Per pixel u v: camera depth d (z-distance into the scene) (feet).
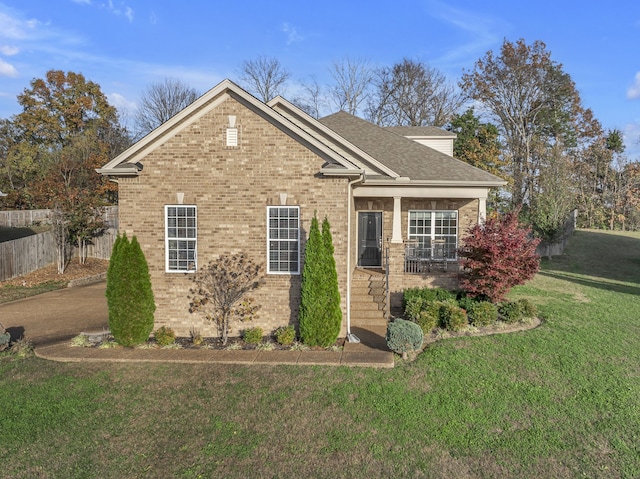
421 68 160.56
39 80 158.81
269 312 42.52
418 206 60.03
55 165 110.52
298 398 29.25
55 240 84.58
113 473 21.72
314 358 36.01
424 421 26.25
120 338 39.29
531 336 40.70
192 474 21.53
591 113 149.18
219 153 42.27
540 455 22.98
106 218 114.32
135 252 39.83
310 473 21.57
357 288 50.06
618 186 158.81
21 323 50.31
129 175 42.39
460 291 52.29
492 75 140.97
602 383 31.19
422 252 59.82
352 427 25.66
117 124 171.53
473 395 29.43
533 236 96.58
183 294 42.83
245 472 21.67
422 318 41.91
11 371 34.32
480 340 39.70
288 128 41.39
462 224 59.57
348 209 41.98
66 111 159.74
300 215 42.14
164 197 42.68
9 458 22.99
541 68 136.36
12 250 78.18
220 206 42.42
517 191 127.44
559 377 32.17
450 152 72.95
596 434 24.91
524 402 28.53
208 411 27.71
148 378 32.76
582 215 152.97
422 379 31.89
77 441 24.57
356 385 31.01
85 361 36.27
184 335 42.98
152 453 23.38
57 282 77.56
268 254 42.57
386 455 22.98
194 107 41.52
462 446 23.76
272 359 35.96
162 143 42.52
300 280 42.14
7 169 142.41
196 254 42.80
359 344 39.93
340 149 48.67
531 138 140.46
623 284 69.26
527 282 67.72
